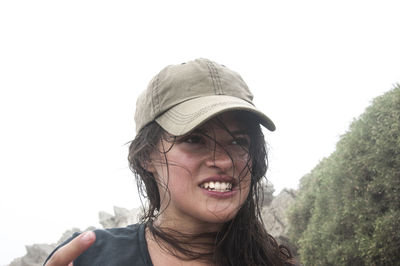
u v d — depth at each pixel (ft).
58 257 3.09
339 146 17.70
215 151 3.98
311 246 17.49
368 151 15.15
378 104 15.47
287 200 28.63
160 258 4.16
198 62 4.49
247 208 4.74
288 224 24.66
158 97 4.35
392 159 13.97
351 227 15.38
